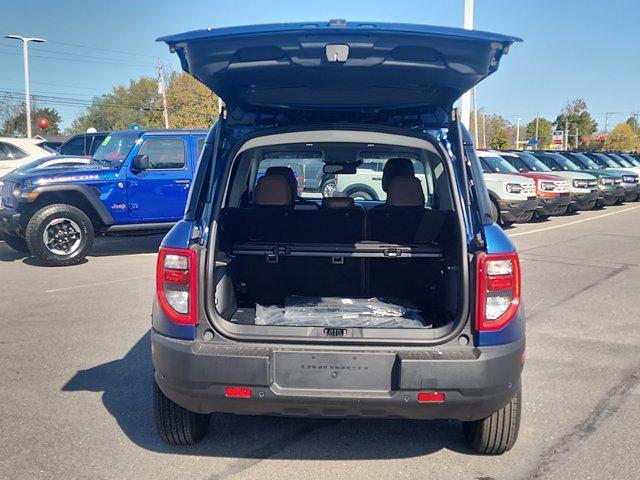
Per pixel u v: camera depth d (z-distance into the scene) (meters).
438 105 3.88
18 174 10.30
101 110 94.69
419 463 3.67
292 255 3.96
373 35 3.01
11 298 7.69
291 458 3.72
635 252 11.68
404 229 4.09
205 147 3.69
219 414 4.34
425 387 3.05
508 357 3.14
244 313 3.78
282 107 3.93
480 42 3.06
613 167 25.20
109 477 3.47
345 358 3.10
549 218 18.56
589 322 6.75
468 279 3.17
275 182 4.21
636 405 4.51
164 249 3.26
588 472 3.57
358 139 3.68
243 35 3.04
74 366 5.27
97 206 10.05
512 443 3.62
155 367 3.34
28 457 3.69
